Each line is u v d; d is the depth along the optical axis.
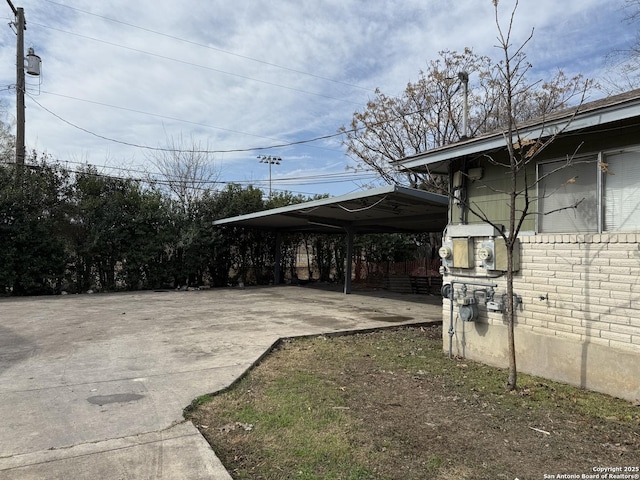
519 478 2.91
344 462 3.08
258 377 5.06
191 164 20.36
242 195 18.16
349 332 7.77
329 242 20.55
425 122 20.23
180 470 2.83
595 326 4.59
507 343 5.50
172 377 4.89
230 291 15.59
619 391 4.37
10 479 2.68
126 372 5.09
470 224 6.09
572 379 4.78
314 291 15.73
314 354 6.22
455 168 6.38
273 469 2.97
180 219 16.50
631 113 4.04
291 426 3.66
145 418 3.71
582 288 4.70
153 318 9.19
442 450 3.29
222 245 17.66
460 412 4.04
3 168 14.00
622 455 3.24
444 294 6.33
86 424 3.57
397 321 8.93
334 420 3.80
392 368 5.53
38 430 3.45
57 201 14.50
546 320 5.06
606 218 4.63
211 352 6.07
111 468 2.84
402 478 2.89
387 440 3.44
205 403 4.14
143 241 15.55
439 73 19.38
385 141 20.83
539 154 5.23
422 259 19.22
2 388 4.48
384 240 20.61
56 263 14.09
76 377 4.89
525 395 4.50
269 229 18.41
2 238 13.27
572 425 3.77
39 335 7.32
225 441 3.38
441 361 5.90
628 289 4.30
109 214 14.95
